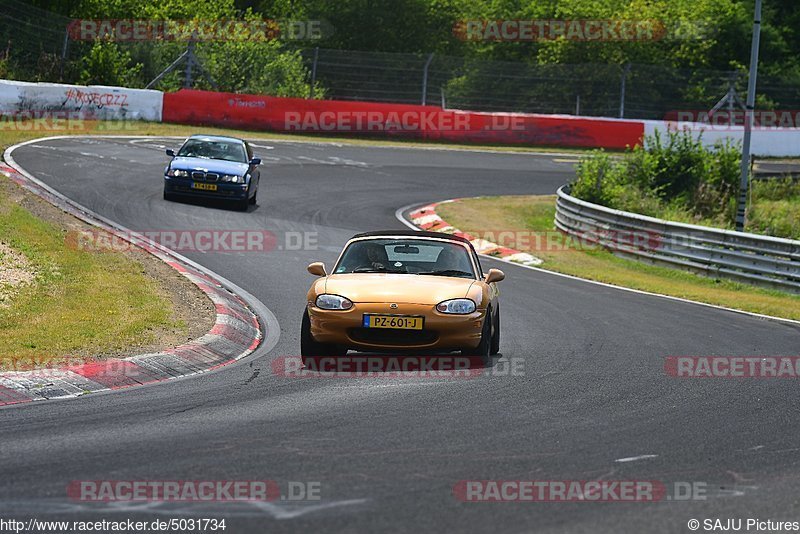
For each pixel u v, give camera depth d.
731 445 26.61
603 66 179.00
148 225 71.06
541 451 24.95
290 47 189.50
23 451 23.59
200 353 37.84
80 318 40.69
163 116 131.50
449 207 97.94
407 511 19.50
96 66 138.50
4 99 112.50
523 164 138.62
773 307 62.00
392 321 35.62
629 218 85.31
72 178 84.69
